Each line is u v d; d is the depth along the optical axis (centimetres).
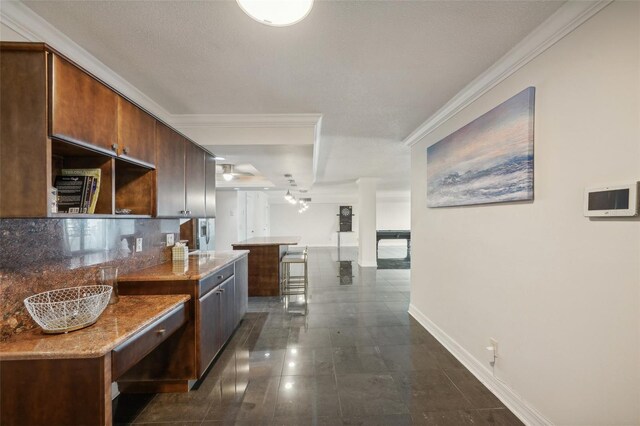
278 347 273
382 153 429
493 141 193
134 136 179
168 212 221
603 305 127
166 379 200
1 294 126
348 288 508
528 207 168
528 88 163
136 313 156
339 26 147
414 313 352
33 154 119
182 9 135
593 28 130
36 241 142
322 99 241
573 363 140
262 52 173
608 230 125
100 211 161
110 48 170
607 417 125
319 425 171
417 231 341
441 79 205
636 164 114
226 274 270
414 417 177
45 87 120
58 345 118
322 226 1337
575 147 139
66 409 115
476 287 220
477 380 216
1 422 114
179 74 201
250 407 187
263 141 295
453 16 139
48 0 130
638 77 113
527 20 143
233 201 737
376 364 240
